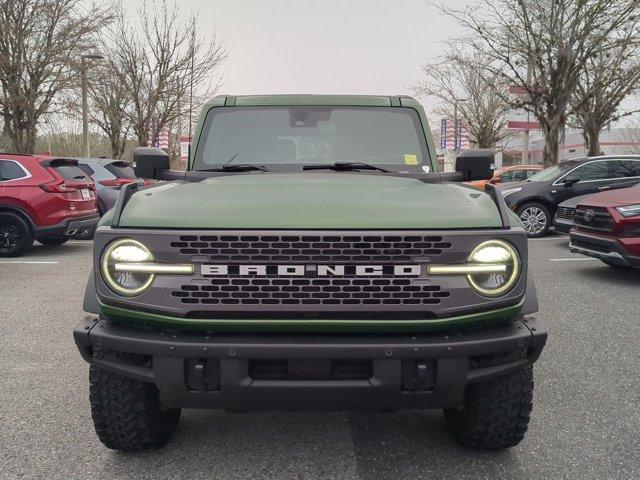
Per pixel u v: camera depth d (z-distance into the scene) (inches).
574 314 247.3
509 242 104.5
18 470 120.9
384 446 131.8
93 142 1403.8
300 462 124.4
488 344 103.3
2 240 404.2
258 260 101.5
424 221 104.0
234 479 117.4
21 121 839.7
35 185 401.7
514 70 807.1
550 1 750.5
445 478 117.6
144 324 105.0
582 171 506.9
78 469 121.3
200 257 101.9
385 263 101.7
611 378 173.5
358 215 105.2
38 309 259.3
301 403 104.4
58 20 816.3
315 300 101.6
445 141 1032.8
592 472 119.8
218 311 102.3
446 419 140.0
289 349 100.0
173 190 124.0
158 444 127.3
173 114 968.3
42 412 149.9
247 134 164.4
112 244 103.9
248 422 144.9
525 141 1046.4
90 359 110.0
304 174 148.9
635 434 137.3
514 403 116.3
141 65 960.3
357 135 164.6
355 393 102.3
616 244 299.1
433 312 102.4
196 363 102.7
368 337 102.7
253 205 108.8
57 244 466.3
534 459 125.3
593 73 863.7
